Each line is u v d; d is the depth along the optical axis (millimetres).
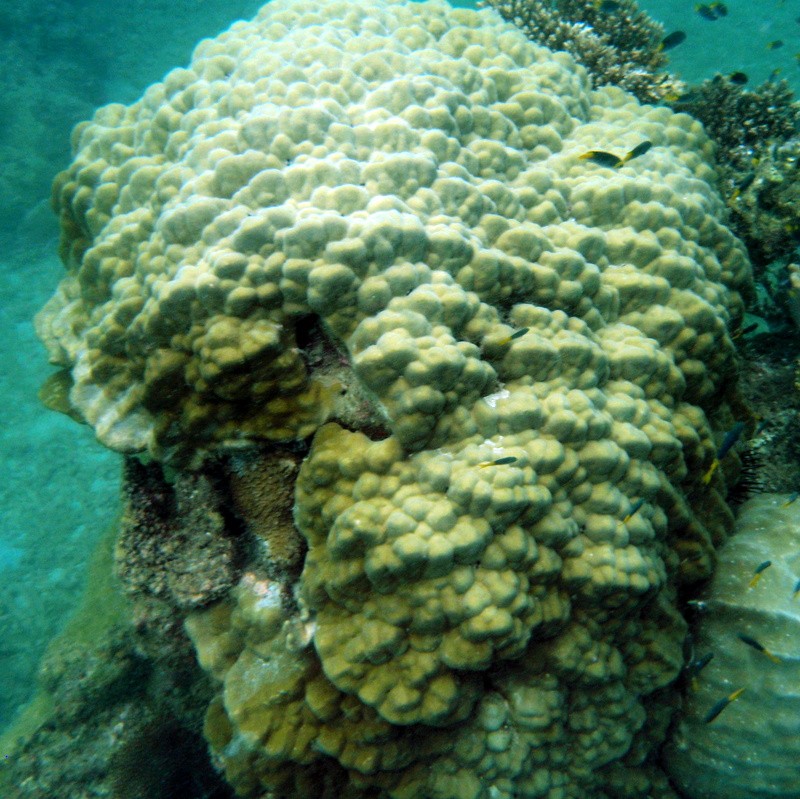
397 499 862
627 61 1707
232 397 932
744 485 1260
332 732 957
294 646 999
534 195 1100
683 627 1042
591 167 1177
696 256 1153
